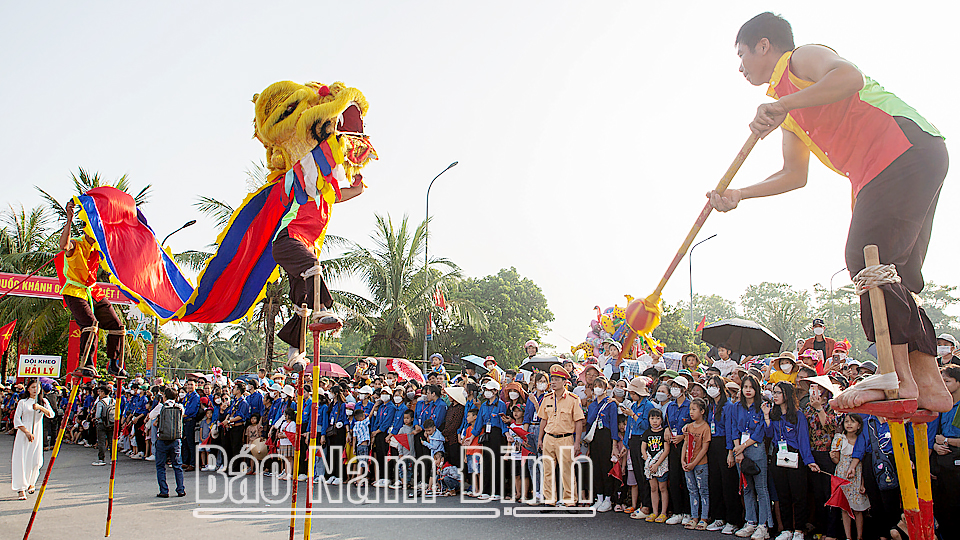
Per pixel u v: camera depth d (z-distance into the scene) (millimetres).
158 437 11305
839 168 2959
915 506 2590
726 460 8250
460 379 12234
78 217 7371
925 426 2867
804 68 2875
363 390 12953
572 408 9766
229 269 6258
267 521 9297
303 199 5391
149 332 22047
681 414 8969
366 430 12273
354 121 5625
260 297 6531
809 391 8062
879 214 2641
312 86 5492
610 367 12406
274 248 5379
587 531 8336
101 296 8023
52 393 20406
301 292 5219
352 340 44000
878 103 2744
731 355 11797
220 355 56531
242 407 14781
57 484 12711
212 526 9008
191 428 15242
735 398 8281
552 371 9859
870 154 2742
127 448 18594
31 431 11336
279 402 14211
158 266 7836
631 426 9273
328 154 5301
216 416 15258
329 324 4871
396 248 26141
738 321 11711
